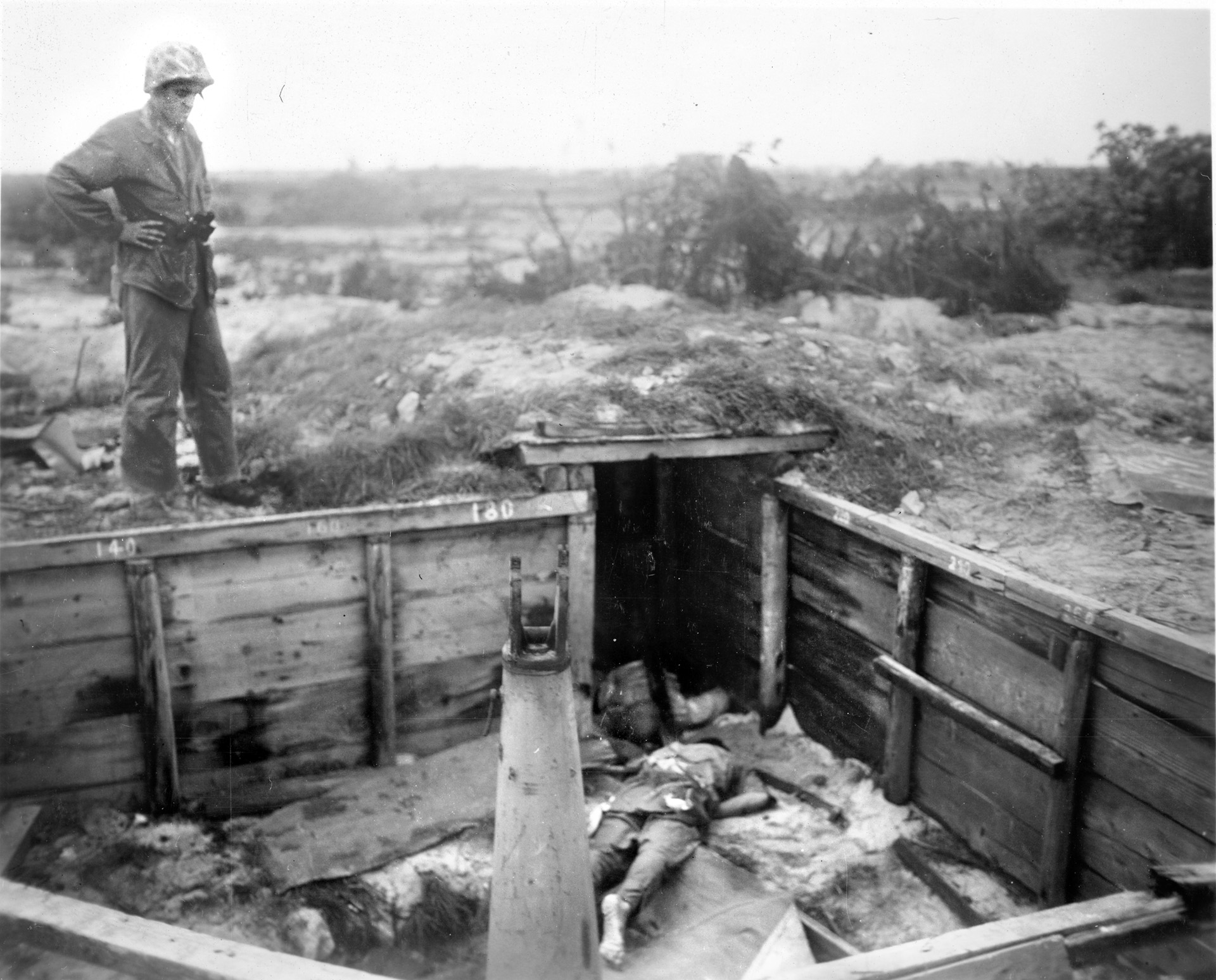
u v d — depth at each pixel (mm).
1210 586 3443
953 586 3803
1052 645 3428
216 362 3994
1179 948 3037
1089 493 4168
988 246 5254
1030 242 5242
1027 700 3535
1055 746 3430
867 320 5184
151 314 3826
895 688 3988
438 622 4125
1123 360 4914
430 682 4156
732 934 3514
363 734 4109
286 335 4969
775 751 4492
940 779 3922
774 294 5387
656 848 3725
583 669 4312
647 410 4348
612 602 4969
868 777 4207
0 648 3678
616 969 3375
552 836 2824
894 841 3908
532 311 5172
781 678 4637
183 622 3828
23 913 3102
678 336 4867
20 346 4441
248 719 3959
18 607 3668
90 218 3732
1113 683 3285
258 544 3830
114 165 3717
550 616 4250
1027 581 3469
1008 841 3629
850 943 3537
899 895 3721
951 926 3586
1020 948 2934
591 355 4699
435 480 4113
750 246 5348
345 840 3789
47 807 3799
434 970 3502
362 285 5270
